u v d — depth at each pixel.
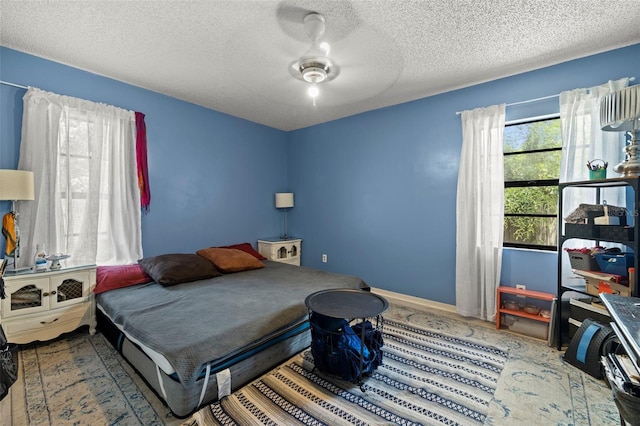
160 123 3.19
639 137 1.92
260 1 1.74
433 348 2.26
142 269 2.77
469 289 2.86
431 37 2.09
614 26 1.95
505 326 2.65
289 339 2.11
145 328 1.78
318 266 4.44
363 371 1.82
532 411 1.57
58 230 2.46
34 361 2.00
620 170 1.93
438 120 3.17
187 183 3.47
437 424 1.48
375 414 1.55
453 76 2.73
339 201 4.14
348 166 4.02
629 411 1.16
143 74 2.72
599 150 2.24
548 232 2.68
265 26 1.98
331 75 2.69
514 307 2.64
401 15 1.85
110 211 2.79
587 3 1.72
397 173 3.53
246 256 3.39
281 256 4.35
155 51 2.32
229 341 1.69
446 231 3.15
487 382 1.83
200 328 1.77
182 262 2.87
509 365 2.02
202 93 3.19
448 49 2.25
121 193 2.86
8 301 2.03
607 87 2.20
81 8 1.80
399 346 2.29
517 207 2.85
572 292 2.42
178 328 1.77
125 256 2.88
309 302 1.96
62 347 2.20
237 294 2.40
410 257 3.44
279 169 4.71
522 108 2.67
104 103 2.76
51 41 2.17
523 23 1.92
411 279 3.43
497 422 1.49
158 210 3.21
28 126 2.30
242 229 4.15
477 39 2.12
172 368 1.46
